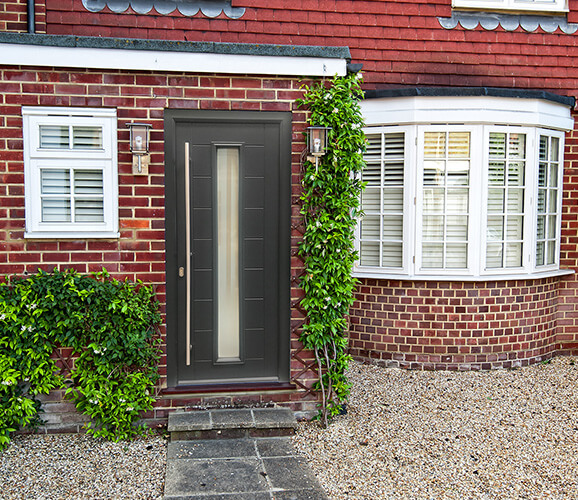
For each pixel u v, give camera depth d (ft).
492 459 14.55
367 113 22.31
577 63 24.41
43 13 20.95
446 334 22.11
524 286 22.62
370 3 23.25
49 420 15.46
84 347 15.34
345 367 17.02
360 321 23.02
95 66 15.03
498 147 22.09
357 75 17.06
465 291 22.02
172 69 15.38
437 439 15.69
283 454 14.29
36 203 15.21
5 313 14.65
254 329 16.69
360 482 13.17
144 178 15.61
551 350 24.03
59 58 14.89
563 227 24.17
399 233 22.52
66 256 15.37
